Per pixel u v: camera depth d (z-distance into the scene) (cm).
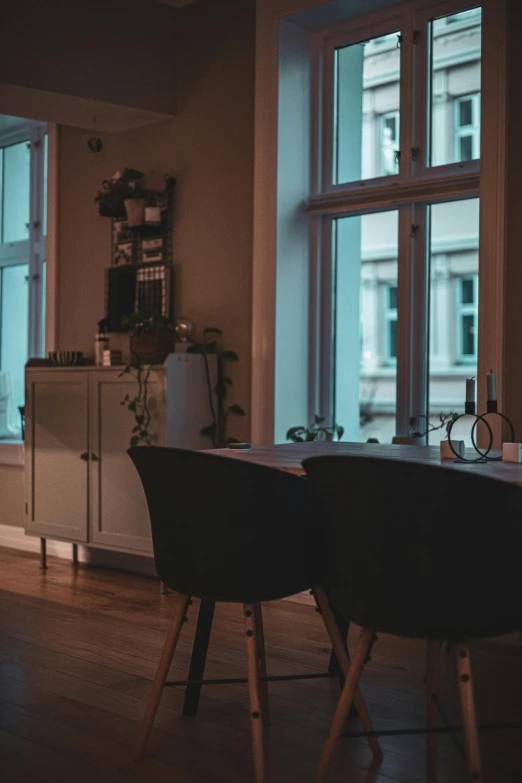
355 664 227
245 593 240
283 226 492
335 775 255
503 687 330
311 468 219
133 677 342
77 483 525
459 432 700
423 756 270
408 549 200
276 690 328
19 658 365
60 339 615
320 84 502
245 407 503
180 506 245
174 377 483
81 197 601
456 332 1250
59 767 260
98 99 499
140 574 533
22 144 686
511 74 399
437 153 465
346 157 499
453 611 198
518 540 196
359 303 521
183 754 270
